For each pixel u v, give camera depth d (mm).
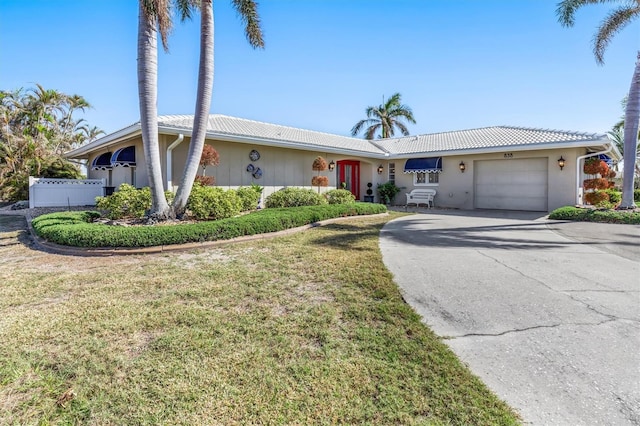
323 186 18719
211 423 2373
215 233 8281
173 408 2523
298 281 5410
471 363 3104
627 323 3879
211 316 4082
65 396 2641
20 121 27875
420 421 2387
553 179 16250
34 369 2992
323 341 3512
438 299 4668
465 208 19125
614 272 5906
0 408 2512
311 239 8992
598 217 12445
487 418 2408
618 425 2318
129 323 3879
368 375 2924
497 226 11555
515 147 16281
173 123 12914
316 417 2434
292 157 17500
